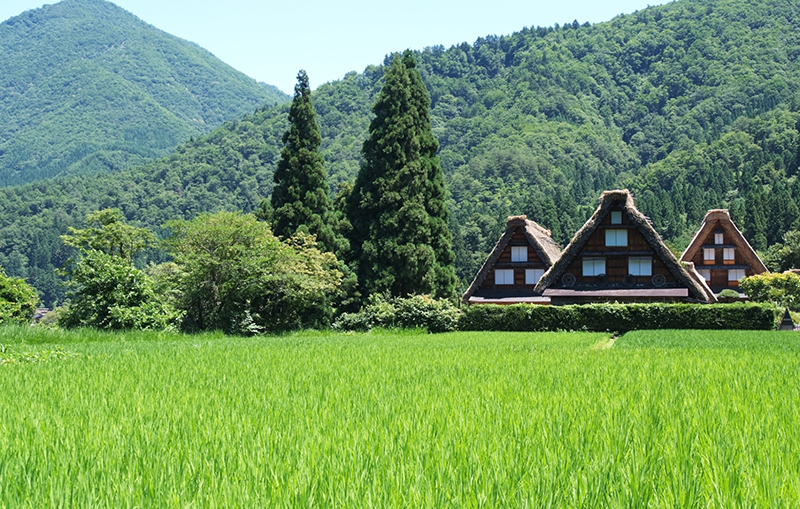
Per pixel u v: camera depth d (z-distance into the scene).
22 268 115.75
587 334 26.48
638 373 10.83
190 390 8.90
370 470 4.80
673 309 29.78
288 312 32.94
